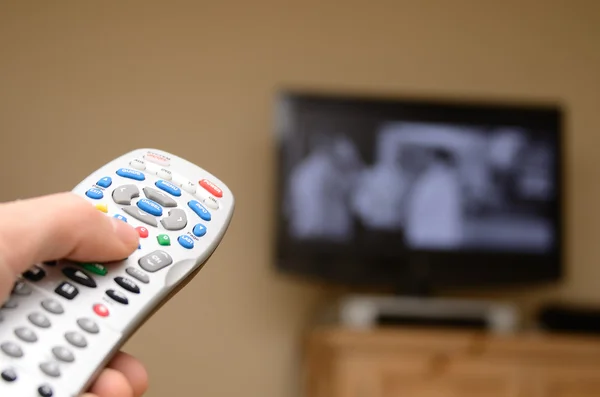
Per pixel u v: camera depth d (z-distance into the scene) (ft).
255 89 6.48
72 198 1.38
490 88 6.77
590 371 5.32
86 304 1.37
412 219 6.07
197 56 6.46
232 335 6.17
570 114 6.87
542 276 6.20
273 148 6.23
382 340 5.19
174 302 6.14
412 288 6.05
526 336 5.36
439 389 5.19
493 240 6.14
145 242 1.56
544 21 6.92
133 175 1.80
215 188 1.86
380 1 6.73
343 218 6.01
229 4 6.56
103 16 6.40
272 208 6.33
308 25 6.62
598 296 6.72
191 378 6.07
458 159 6.15
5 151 6.13
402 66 6.68
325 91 6.42
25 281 1.37
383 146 6.08
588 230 6.79
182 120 6.36
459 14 6.81
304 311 6.28
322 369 5.43
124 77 6.35
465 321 5.75
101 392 1.35
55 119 6.22
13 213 1.28
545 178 6.23
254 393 6.13
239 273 6.24
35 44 6.29
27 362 1.24
